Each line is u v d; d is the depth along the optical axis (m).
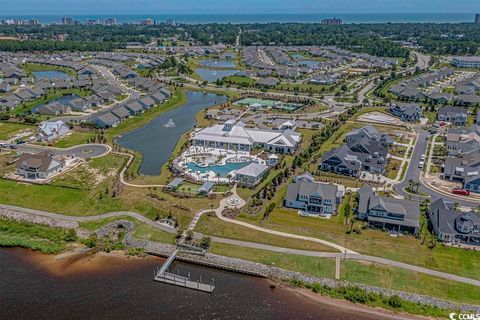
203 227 95.75
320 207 101.62
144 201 106.44
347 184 118.06
